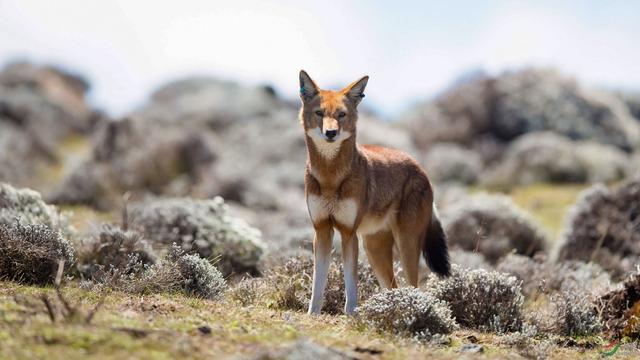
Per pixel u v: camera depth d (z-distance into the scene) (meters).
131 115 69.25
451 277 21.41
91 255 23.91
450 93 91.12
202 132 75.69
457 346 16.52
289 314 18.08
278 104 107.81
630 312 20.16
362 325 17.17
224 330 14.73
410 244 22.97
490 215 39.00
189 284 20.48
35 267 20.05
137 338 13.07
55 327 13.19
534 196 61.41
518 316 20.14
